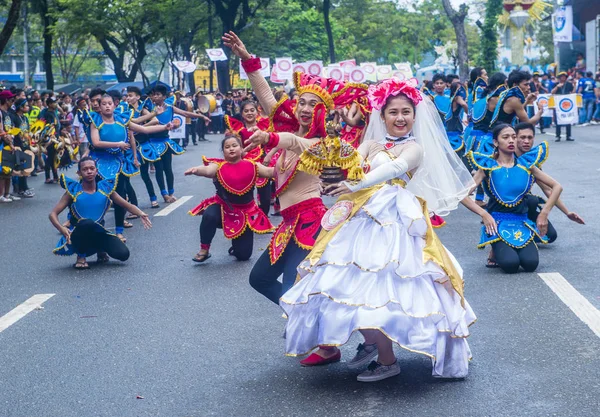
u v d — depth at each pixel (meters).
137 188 16.92
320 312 4.90
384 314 4.70
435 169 5.32
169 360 5.83
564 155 19.31
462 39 38.50
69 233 9.04
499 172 8.27
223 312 7.07
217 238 10.81
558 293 7.20
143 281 8.41
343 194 5.05
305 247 5.58
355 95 5.68
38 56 78.50
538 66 61.44
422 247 4.94
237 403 4.96
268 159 6.05
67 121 18.69
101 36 43.00
